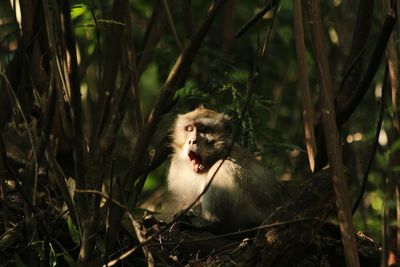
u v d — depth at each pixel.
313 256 10.62
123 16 10.87
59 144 11.64
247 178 12.94
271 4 9.53
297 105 18.53
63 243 10.39
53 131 11.62
